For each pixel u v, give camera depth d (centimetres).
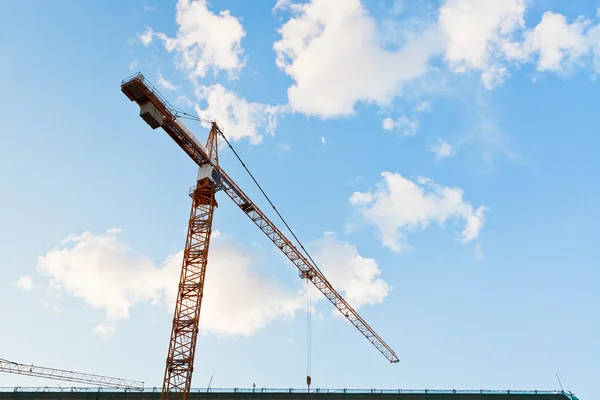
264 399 8662
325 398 8738
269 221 10538
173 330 7656
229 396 8662
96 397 8650
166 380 7262
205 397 8656
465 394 8869
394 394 8825
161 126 8344
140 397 8650
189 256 8338
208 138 9506
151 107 8000
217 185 9188
